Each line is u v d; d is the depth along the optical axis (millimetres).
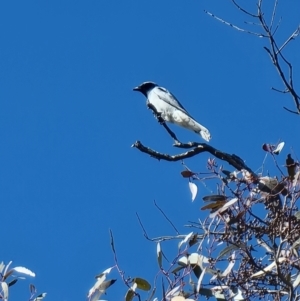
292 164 11031
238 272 10758
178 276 10508
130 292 10461
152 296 10359
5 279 10664
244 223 10781
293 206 10797
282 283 10766
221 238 10914
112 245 10648
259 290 10758
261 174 11250
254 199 10977
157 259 10445
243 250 10688
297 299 10516
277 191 10945
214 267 10828
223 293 10523
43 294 10484
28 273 10664
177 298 10086
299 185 10906
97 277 10695
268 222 10797
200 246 10891
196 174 11500
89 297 10602
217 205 11148
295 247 10461
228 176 11273
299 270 10672
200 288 10523
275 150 11273
